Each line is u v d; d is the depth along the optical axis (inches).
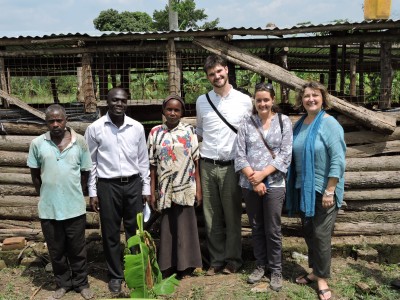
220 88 157.0
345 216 190.1
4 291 163.9
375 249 183.3
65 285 161.0
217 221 169.2
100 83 213.3
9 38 178.4
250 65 176.4
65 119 150.2
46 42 179.9
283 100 273.3
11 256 184.2
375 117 173.3
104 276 176.2
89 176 158.6
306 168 143.9
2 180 197.8
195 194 163.2
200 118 163.9
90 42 186.1
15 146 193.3
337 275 169.5
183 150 158.9
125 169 156.5
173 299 153.6
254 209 156.2
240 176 156.0
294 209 154.2
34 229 196.4
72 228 154.2
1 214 199.0
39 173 155.6
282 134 150.0
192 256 167.0
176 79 185.0
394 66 263.1
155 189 169.2
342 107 173.6
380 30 183.5
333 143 139.9
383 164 185.6
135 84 383.2
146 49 183.5
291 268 174.6
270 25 174.7
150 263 137.6
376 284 159.3
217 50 179.0
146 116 232.4
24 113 191.5
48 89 382.3
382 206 188.4
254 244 160.6
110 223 159.0
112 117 154.3
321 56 283.0
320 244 148.1
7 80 202.2
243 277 166.7
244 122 154.3
